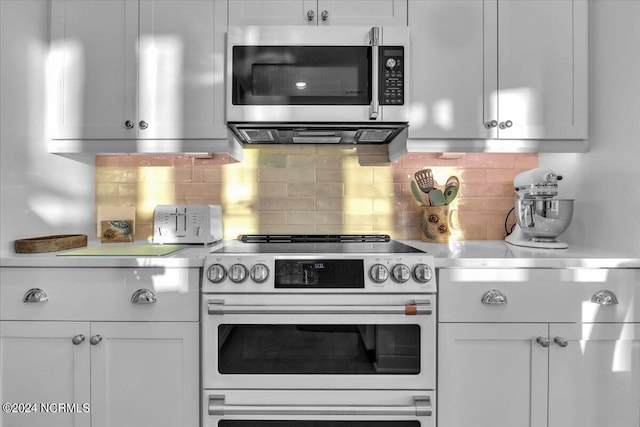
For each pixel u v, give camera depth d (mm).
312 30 1601
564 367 1397
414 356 1388
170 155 2021
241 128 1699
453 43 1648
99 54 1647
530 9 1656
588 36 1668
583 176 1745
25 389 1409
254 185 2029
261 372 1385
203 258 1406
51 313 1404
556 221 1631
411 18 1646
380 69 1605
